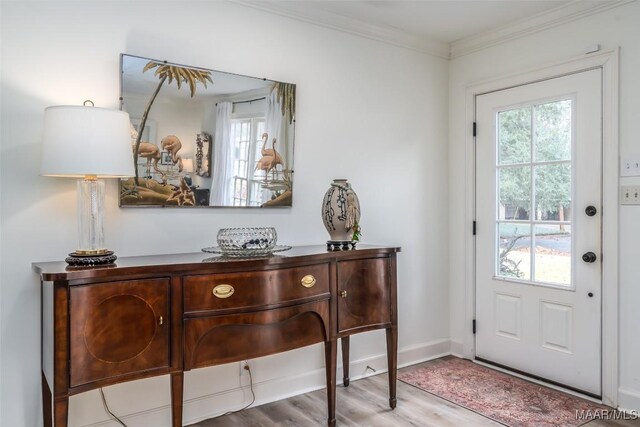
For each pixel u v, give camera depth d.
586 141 2.62
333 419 2.20
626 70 2.46
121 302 1.62
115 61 2.08
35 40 1.90
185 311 1.75
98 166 1.68
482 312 3.20
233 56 2.42
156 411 2.19
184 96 2.24
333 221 2.41
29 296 1.90
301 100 2.67
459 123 3.34
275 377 2.58
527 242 2.94
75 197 2.00
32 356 1.91
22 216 1.89
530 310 2.90
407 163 3.17
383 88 3.05
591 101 2.60
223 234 2.05
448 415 2.38
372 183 3.00
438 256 3.35
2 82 1.84
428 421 2.31
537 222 2.87
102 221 1.81
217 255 2.09
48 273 1.49
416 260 3.22
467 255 3.28
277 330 2.00
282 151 2.58
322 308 2.14
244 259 1.92
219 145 2.35
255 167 2.47
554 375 2.77
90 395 2.02
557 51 2.76
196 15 2.30
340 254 2.21
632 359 2.43
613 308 2.50
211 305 1.80
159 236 2.19
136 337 1.65
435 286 3.33
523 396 2.62
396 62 3.11
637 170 2.41
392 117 3.09
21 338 1.89
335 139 2.82
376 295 2.37
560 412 2.41
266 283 1.93
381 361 3.03
